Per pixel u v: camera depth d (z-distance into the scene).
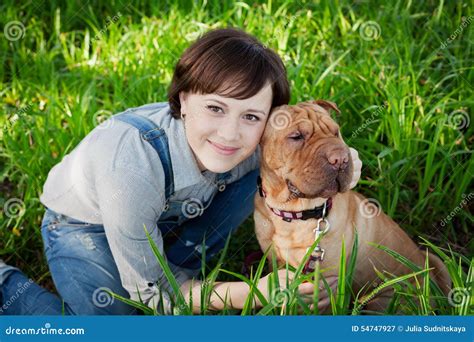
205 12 4.49
